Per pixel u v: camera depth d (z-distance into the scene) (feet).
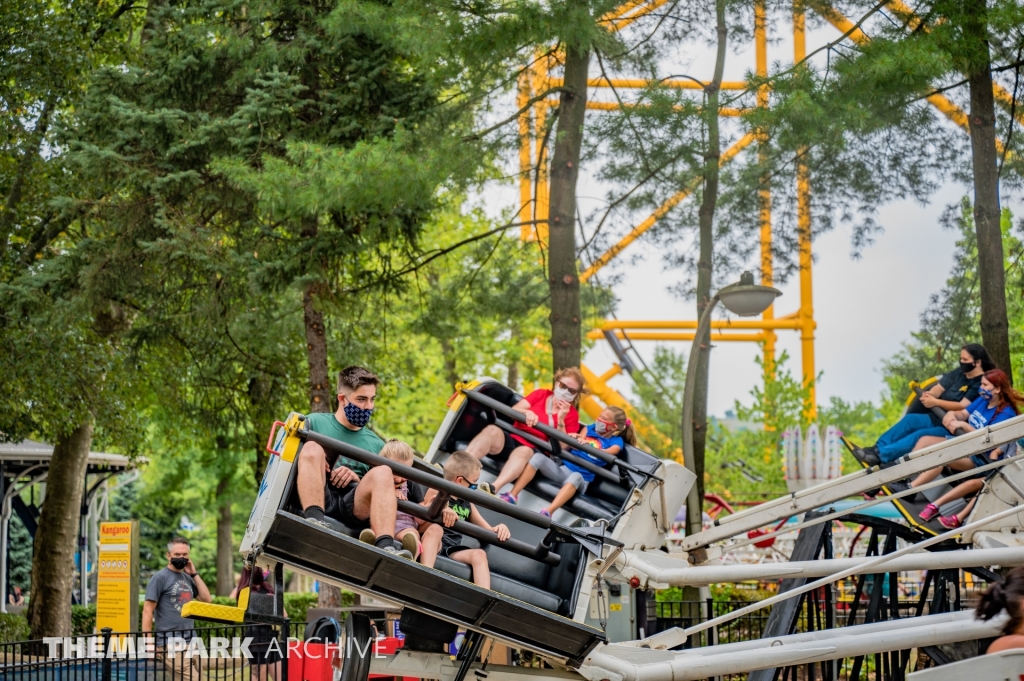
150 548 130.72
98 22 57.06
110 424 56.24
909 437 29.43
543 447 29.81
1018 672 15.76
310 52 47.80
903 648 23.63
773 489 64.54
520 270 66.23
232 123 44.45
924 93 42.91
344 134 46.09
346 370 22.02
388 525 19.75
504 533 21.99
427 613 20.01
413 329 57.06
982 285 40.65
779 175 48.24
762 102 39.42
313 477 19.70
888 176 47.09
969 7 38.29
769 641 24.32
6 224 54.95
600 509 28.55
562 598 22.62
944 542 28.25
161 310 52.95
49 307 47.78
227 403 62.64
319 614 47.32
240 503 126.21
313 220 48.57
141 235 48.06
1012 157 44.98
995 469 27.45
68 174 52.13
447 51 40.06
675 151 43.73
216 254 47.34
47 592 59.82
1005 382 28.58
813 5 43.55
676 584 25.21
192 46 47.55
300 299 53.93
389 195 40.27
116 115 46.14
